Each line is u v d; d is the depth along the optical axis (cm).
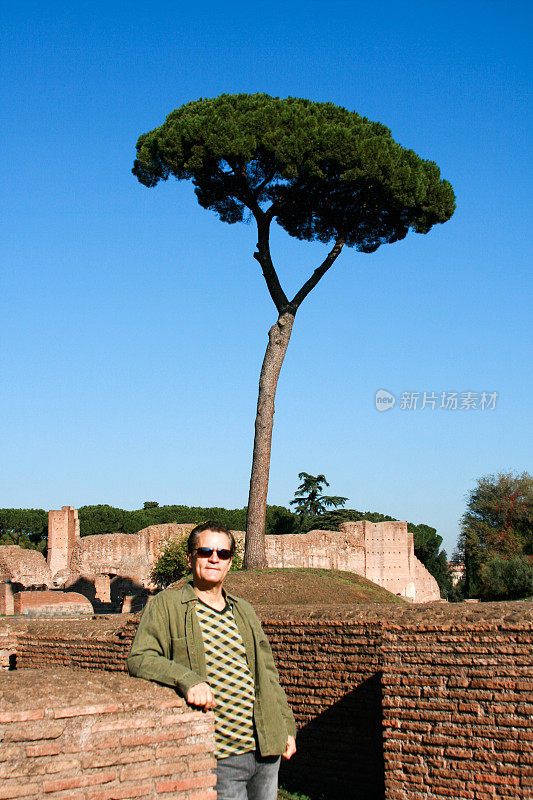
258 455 2172
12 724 419
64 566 5678
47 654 1395
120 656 1255
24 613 3603
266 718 512
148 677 488
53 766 425
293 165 2359
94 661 1302
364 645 1002
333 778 1012
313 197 2545
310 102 2627
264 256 2377
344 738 1007
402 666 870
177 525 5228
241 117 2422
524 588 4294
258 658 527
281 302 2294
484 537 5244
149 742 455
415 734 845
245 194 2492
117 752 445
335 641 1035
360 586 1836
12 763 415
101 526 6303
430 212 2555
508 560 4447
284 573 1834
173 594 520
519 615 815
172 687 483
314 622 1063
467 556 5366
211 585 526
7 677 477
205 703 474
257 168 2492
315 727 1041
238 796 498
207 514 6619
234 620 529
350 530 5294
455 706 821
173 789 457
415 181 2447
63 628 1398
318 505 6888
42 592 3709
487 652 814
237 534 4575
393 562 5319
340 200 2542
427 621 869
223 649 512
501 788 777
